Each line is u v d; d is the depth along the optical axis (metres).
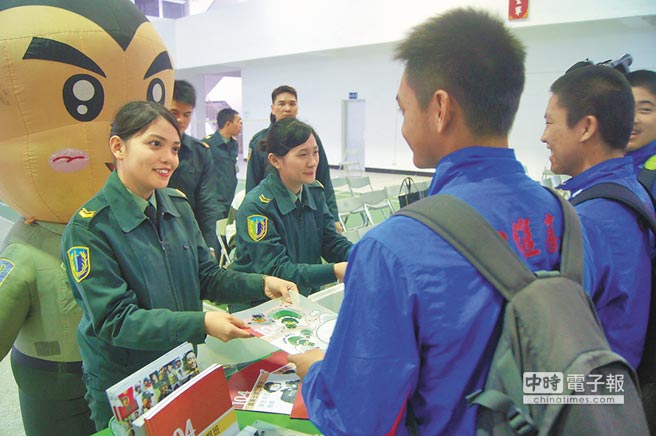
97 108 1.52
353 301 0.63
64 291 1.53
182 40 13.60
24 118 1.45
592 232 0.98
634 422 0.56
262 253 1.61
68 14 1.45
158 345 1.08
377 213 6.86
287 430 0.99
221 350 1.34
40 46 1.40
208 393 0.92
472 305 0.59
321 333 1.18
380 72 11.39
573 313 0.58
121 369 1.20
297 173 1.66
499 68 0.65
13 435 2.12
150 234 1.20
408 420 0.65
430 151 0.73
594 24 7.89
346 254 1.88
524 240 0.64
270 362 1.30
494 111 0.66
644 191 1.17
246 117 14.56
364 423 0.61
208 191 2.75
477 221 0.61
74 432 1.62
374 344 0.60
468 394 0.61
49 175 1.50
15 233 1.61
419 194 2.88
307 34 10.81
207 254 1.44
